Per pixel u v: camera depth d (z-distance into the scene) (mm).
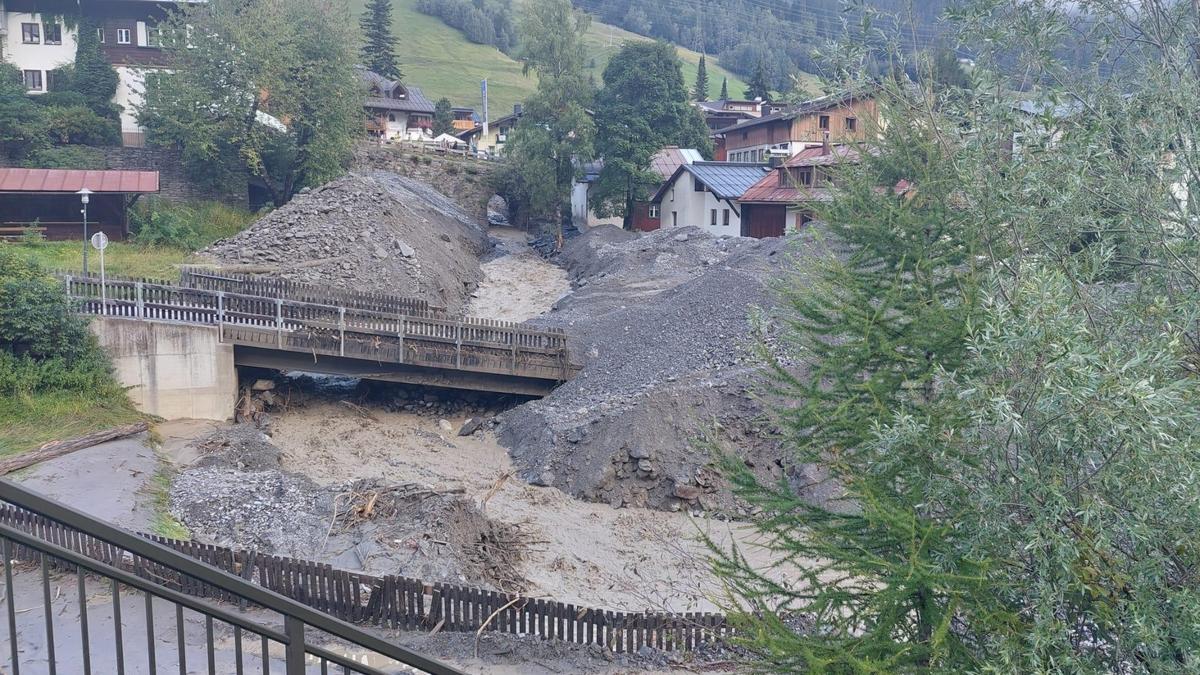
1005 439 8695
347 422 32812
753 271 37406
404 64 147625
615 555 23312
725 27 180375
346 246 45344
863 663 8125
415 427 33094
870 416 10156
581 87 66062
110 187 45625
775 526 10773
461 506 22000
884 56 10906
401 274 45531
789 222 53250
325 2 58094
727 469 11648
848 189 11750
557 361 34531
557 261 63062
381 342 32344
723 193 57719
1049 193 8914
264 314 32062
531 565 22047
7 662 12734
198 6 56156
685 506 26453
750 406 27812
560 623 16984
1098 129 8797
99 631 14016
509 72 153375
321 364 32438
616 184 67250
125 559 16531
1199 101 8875
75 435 25562
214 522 21156
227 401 30766
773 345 30812
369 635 4980
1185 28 9359
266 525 21047
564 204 70562
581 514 26000
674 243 53625
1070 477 8391
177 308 30297
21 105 51000
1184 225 8727
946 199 10656
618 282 47938
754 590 10172
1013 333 7715
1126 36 9727
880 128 11453
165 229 47531
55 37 58312
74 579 15969
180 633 4496
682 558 23156
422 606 17016
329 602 16859
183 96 51906
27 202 45156
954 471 9242
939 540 9047
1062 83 9539
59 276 29391
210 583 4445
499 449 31453
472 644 16609
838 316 11500
